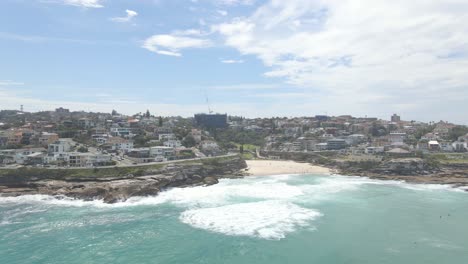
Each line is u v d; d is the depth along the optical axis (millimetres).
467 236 65438
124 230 68125
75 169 111312
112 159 129875
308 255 56094
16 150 130125
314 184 121500
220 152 179500
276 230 67438
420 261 54156
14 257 55562
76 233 66500
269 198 95625
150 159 135250
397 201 93812
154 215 78562
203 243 60875
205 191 106125
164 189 107188
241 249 58156
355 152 190250
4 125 198750
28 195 99188
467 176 130625
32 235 65500
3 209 84750
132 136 183625
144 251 57594
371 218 76500
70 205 89000
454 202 93125
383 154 172875
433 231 68125
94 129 189000
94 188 96750
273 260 54188
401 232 67312
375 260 54469
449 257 55688
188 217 76438
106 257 55344
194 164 128375
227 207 85062
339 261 54062
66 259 54656
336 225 71000
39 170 108250
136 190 97438
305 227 69438
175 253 56750
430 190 111688
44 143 153125
